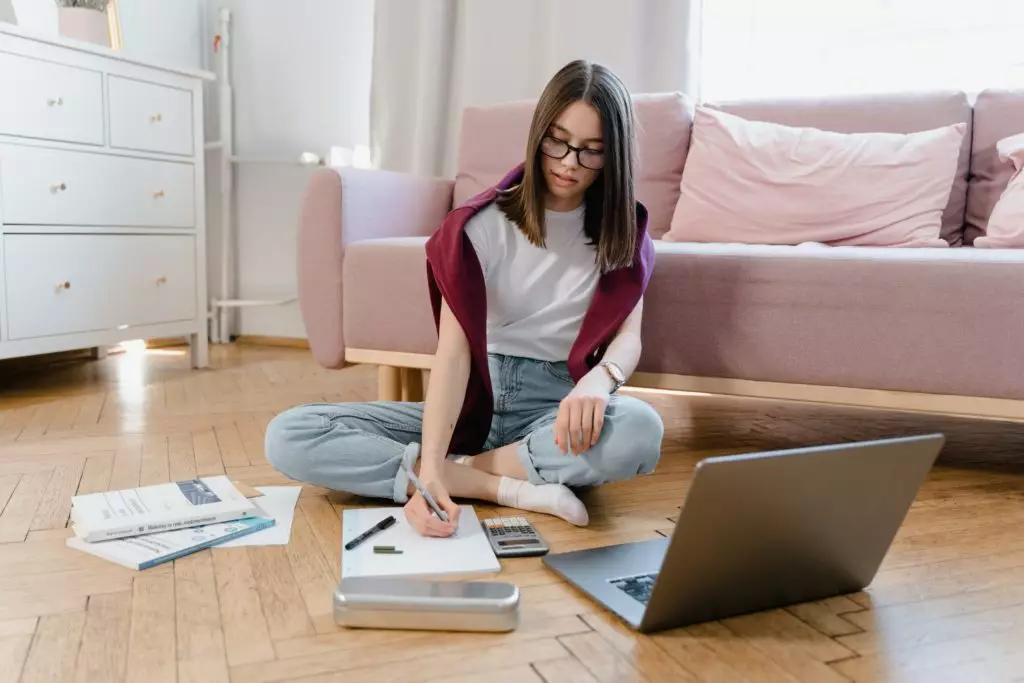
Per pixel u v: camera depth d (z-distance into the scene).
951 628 0.91
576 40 2.50
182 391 2.24
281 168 3.14
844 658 0.84
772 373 1.52
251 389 2.29
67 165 2.16
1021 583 1.04
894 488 0.93
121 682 0.78
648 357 1.61
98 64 2.22
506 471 1.30
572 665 0.82
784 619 0.93
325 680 0.78
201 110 2.57
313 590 0.98
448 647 0.85
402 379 1.99
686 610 0.89
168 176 2.47
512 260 1.31
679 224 2.04
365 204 1.91
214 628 0.89
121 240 2.33
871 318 1.45
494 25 2.64
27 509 1.27
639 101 2.16
